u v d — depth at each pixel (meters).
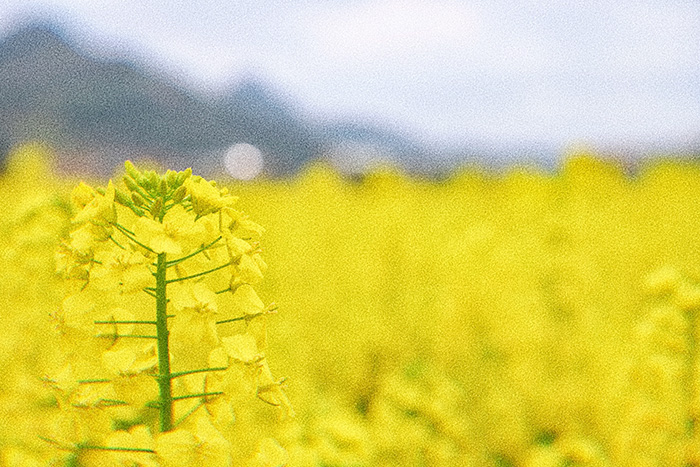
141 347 1.38
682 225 10.66
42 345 2.52
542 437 4.48
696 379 2.57
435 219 11.59
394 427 3.43
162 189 1.40
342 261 8.62
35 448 2.15
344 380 5.38
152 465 1.25
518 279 6.31
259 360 1.29
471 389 4.92
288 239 10.18
